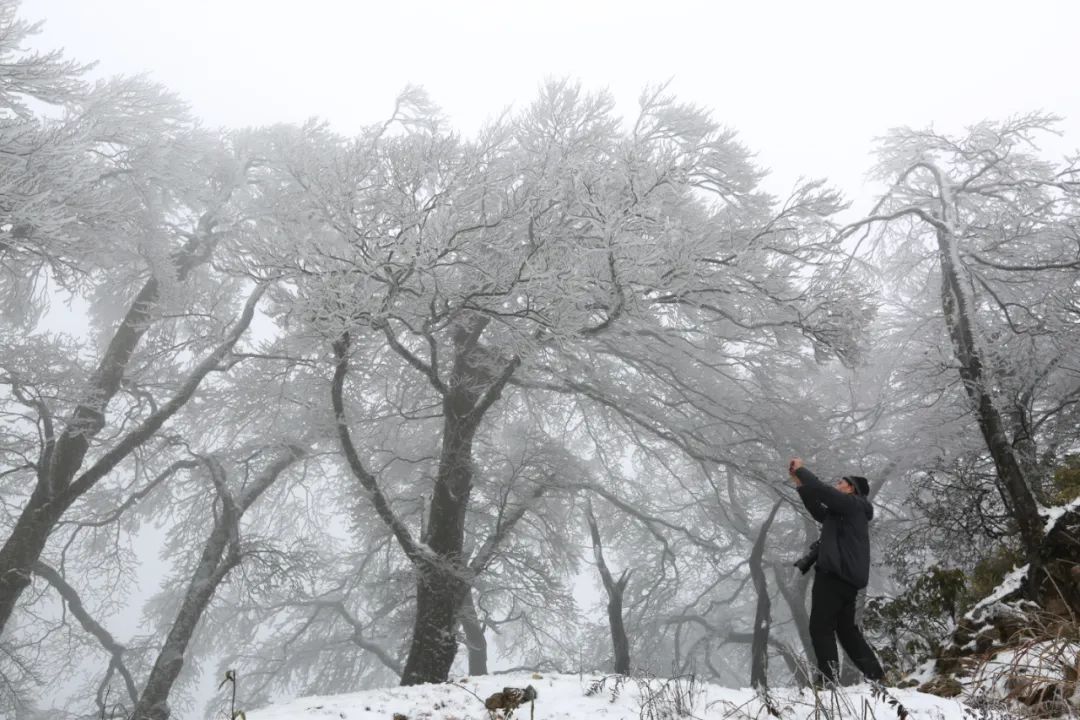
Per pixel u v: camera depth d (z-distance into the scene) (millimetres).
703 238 12148
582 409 18562
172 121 17969
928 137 14844
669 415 16969
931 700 4277
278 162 18812
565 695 5027
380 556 22016
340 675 23188
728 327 15547
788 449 15938
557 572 17797
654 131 15719
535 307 12094
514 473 15312
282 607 22016
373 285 12016
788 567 21641
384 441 16984
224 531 16719
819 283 12781
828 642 5766
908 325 16938
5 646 17453
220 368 16578
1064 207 13352
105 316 21484
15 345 15586
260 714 5438
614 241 10734
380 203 11023
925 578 8656
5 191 11133
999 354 12742
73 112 15922
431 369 13188
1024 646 4727
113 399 18719
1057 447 14453
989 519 11336
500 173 12797
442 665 13195
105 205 13781
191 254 19141
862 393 19094
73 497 16109
